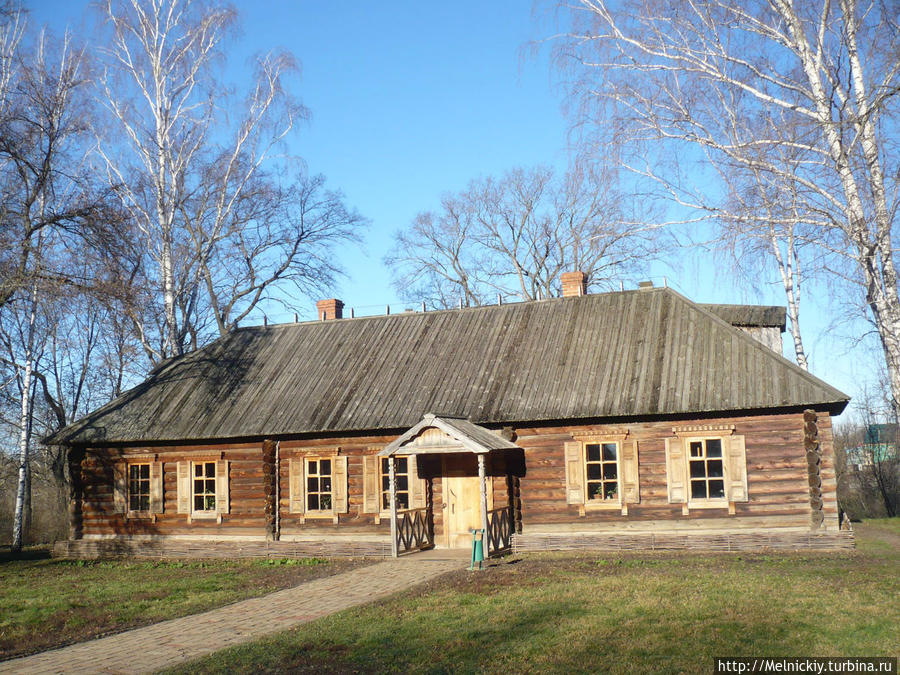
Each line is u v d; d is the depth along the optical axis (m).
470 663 10.85
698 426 21.11
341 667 11.09
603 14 18.94
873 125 16.48
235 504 25.02
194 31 32.91
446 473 23.31
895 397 16.77
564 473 22.09
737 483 20.67
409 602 15.10
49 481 42.47
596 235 20.23
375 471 23.69
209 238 34.34
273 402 25.38
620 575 16.66
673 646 10.98
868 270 17.14
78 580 20.80
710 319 23.22
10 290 22.94
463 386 23.77
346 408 24.22
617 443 21.72
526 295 46.06
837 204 17.30
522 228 46.69
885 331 17.05
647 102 18.56
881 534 24.09
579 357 23.53
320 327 28.64
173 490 25.67
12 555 27.52
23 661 12.50
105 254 24.22
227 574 20.64
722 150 18.08
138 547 24.91
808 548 19.38
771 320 29.61
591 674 10.09
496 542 20.94
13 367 31.28
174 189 32.34
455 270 48.47
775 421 20.62
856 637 10.94
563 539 21.05
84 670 11.76
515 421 22.16
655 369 22.22
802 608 12.64
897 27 15.95
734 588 14.45
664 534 20.64
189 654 12.37
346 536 23.78
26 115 24.58
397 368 25.34
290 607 15.69
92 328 40.97
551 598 14.52
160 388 27.52
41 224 23.61
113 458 26.31
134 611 16.06
